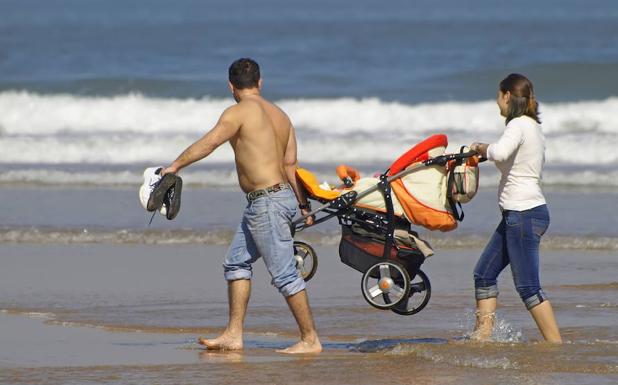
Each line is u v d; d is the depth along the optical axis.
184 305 31.23
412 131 76.12
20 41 156.62
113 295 32.69
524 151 23.56
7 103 80.62
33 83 95.75
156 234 43.41
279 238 23.81
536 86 97.50
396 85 100.25
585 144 66.94
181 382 21.53
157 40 161.25
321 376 22.02
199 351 24.92
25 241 42.94
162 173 23.52
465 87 98.06
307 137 71.81
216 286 34.19
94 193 54.50
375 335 27.17
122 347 25.52
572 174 57.75
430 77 103.00
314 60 126.25
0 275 36.09
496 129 76.62
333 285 34.25
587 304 30.73
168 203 23.42
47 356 24.36
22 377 22.03
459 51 138.75
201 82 97.69
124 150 68.31
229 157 66.38
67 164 65.50
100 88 95.19
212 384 21.38
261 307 30.91
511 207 23.88
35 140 69.62
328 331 27.69
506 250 24.66
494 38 162.38
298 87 99.19
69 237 43.16
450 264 37.81
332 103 80.75
